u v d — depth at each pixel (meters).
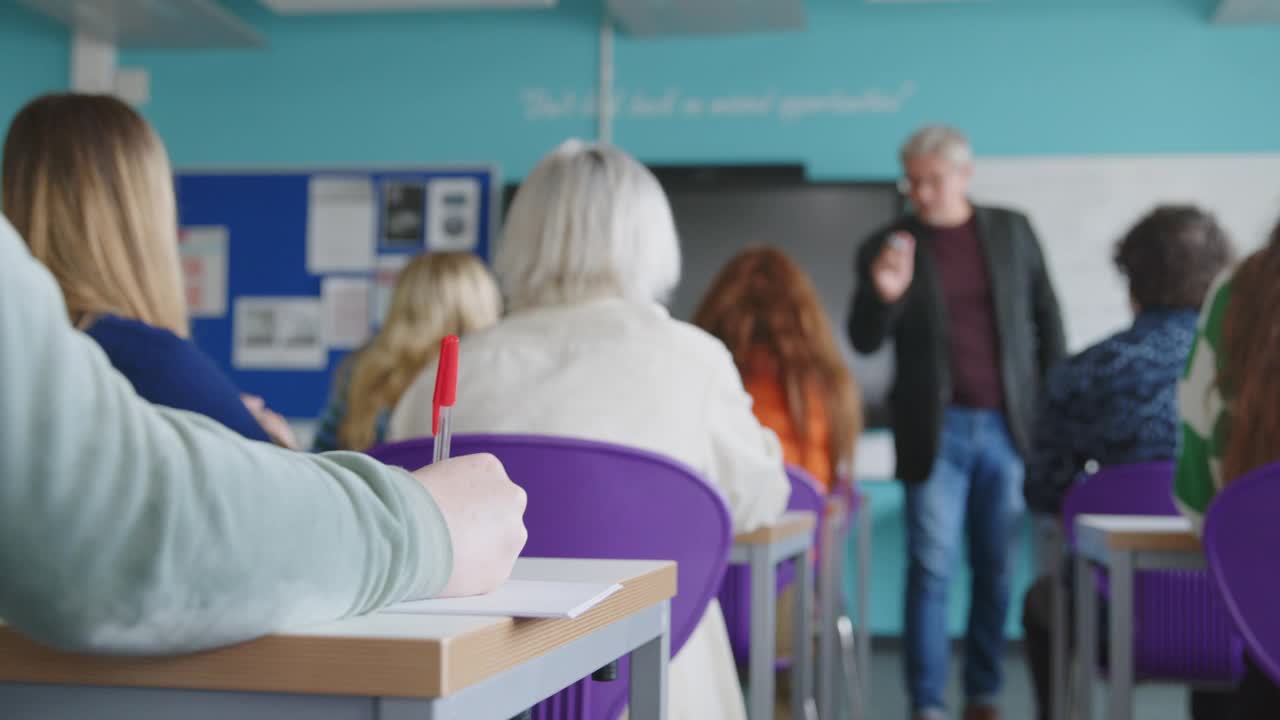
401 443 1.47
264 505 0.54
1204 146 5.92
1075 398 2.86
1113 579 1.84
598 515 1.47
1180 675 2.38
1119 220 5.92
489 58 6.34
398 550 0.62
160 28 6.16
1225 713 2.75
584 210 1.66
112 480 0.49
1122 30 5.97
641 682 0.95
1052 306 5.01
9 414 0.46
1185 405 1.83
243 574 0.53
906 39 6.09
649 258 1.68
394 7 6.28
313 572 0.56
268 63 6.46
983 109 6.04
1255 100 5.90
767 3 5.67
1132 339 2.83
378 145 6.39
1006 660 5.68
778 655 2.76
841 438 3.15
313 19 6.44
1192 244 2.82
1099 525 1.93
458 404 1.58
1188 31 5.94
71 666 0.58
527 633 0.66
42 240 1.29
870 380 5.97
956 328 4.82
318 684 0.56
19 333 0.47
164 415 0.53
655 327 1.62
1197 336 1.83
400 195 6.30
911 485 4.55
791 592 2.77
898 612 5.95
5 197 1.30
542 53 6.31
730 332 3.17
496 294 3.27
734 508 1.66
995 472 4.68
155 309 1.33
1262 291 1.73
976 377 4.76
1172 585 2.38
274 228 6.36
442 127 6.36
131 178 1.32
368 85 6.40
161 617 0.52
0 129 6.50
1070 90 5.99
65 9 5.93
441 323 3.15
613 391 1.56
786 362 3.13
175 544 0.51
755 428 1.66
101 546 0.49
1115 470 2.46
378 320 6.28
